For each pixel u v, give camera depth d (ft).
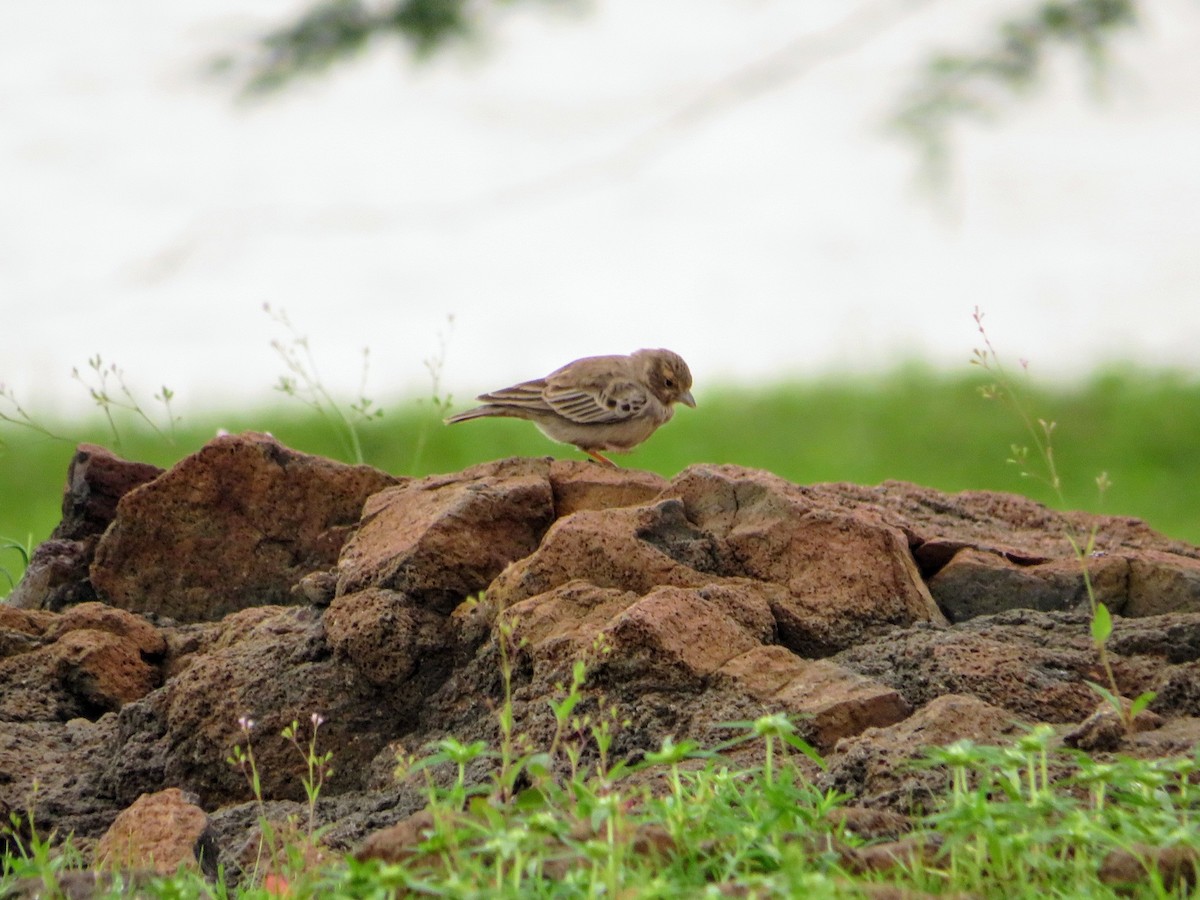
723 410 100.83
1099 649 30.32
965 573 35.35
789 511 34.35
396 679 32.83
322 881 23.18
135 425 95.76
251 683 33.01
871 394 103.14
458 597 34.17
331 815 29.91
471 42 71.82
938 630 32.83
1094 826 22.90
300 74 71.10
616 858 21.01
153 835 27.78
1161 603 34.55
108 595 40.11
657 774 28.19
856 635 32.86
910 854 23.35
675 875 22.34
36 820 31.45
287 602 39.83
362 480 40.19
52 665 36.04
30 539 45.06
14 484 86.28
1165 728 28.48
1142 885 22.57
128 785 32.63
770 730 24.17
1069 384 103.60
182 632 38.32
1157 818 23.45
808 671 30.07
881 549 33.86
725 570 34.09
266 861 27.71
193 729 32.81
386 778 31.55
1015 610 34.09
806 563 33.73
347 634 32.99
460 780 24.06
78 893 24.44
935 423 95.66
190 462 40.09
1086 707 29.78
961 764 23.35
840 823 24.23
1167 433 92.79
